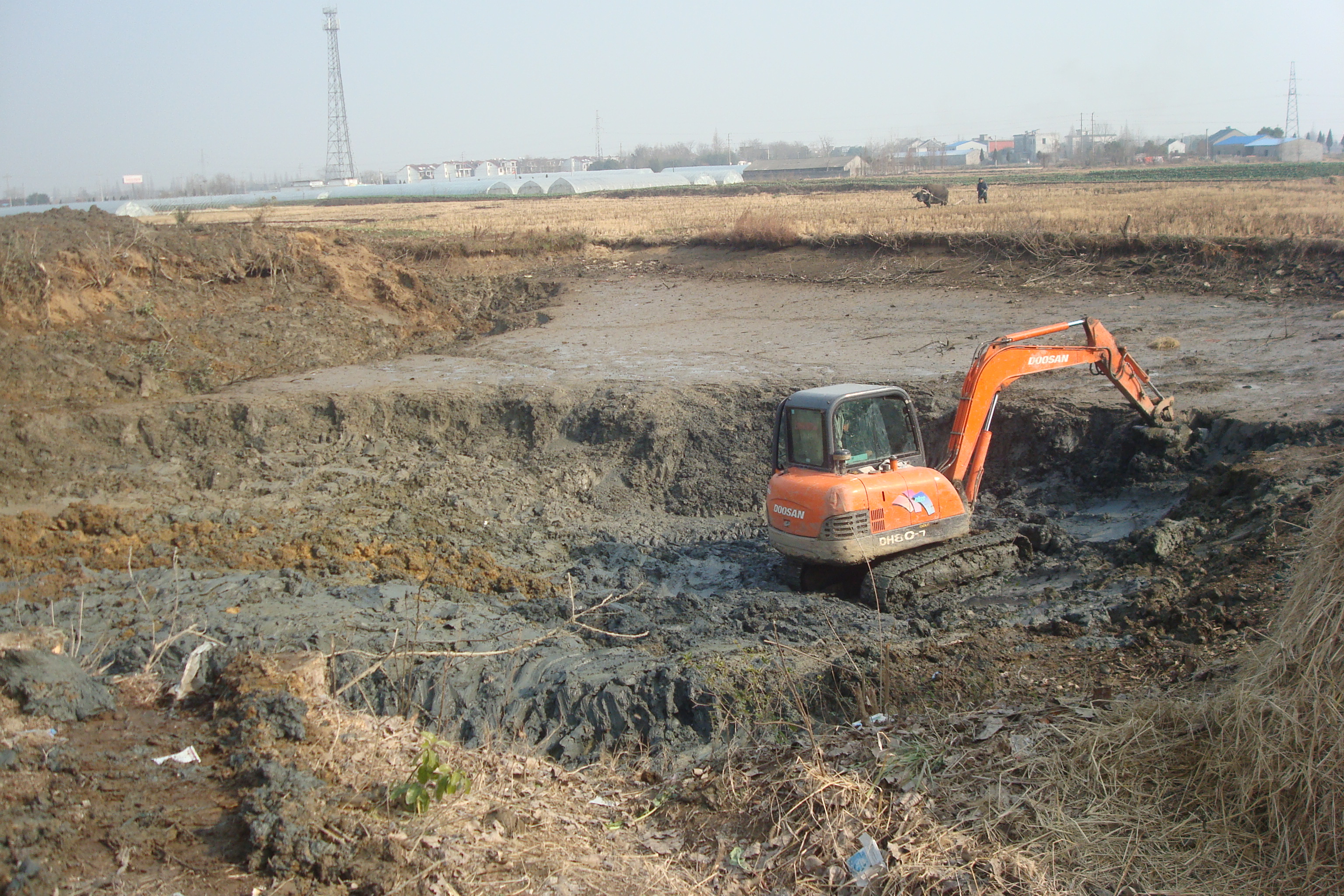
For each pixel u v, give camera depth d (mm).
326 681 6488
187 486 14531
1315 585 4934
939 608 9602
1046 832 4660
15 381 16156
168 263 20906
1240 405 12586
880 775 5289
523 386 17062
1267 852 4387
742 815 5348
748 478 14398
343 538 12375
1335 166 75938
